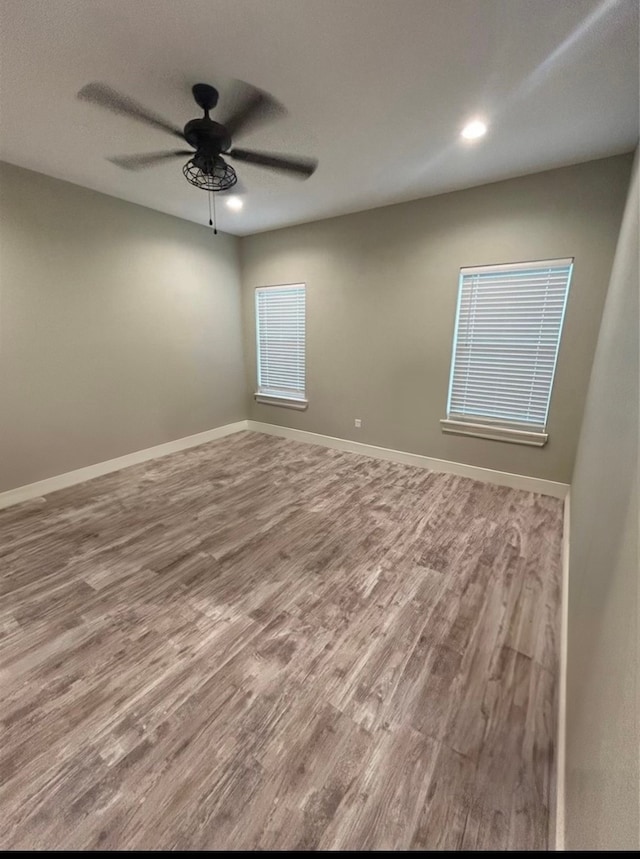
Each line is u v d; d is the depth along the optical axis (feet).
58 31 5.00
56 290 10.55
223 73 5.84
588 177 8.83
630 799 1.74
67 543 8.43
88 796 3.90
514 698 4.95
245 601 6.67
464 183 10.06
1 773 4.08
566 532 8.53
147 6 4.66
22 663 5.41
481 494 10.89
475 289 10.94
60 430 11.15
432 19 4.83
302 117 6.99
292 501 10.50
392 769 4.16
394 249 12.03
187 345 14.53
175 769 4.14
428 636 5.94
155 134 7.57
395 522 9.36
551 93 6.27
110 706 4.81
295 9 4.71
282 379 16.21
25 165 9.23
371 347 13.28
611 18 4.77
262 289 15.60
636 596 2.15
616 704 2.27
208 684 5.12
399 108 6.73
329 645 5.76
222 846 3.56
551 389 10.36
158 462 13.57
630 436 3.33
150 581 7.18
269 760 4.24
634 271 4.91
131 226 12.01
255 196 11.05
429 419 12.59
